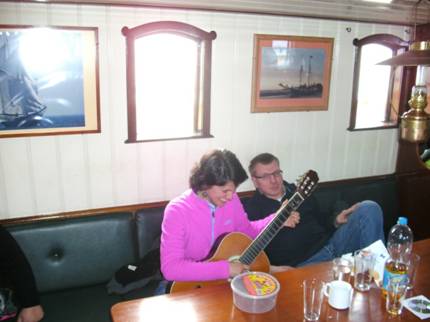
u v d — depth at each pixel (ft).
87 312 6.64
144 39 7.74
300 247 7.87
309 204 8.31
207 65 8.21
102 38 7.37
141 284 6.98
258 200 8.11
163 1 7.45
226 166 5.72
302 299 4.85
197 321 4.41
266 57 8.79
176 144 8.38
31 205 7.50
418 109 4.79
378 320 4.46
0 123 6.97
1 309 6.19
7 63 6.81
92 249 7.32
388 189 10.18
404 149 10.73
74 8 7.07
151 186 8.35
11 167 7.22
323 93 9.62
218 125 8.71
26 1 6.70
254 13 8.41
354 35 9.66
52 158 7.47
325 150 10.09
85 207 7.91
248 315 4.53
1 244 6.25
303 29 9.07
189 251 6.19
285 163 9.66
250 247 6.00
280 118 9.32
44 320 6.42
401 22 9.87
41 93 7.12
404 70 10.37
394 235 6.24
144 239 7.67
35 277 7.00
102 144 7.79
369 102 10.38
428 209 10.54
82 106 7.45
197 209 6.11
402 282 4.66
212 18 8.13
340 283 4.81
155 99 8.08
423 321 4.45
